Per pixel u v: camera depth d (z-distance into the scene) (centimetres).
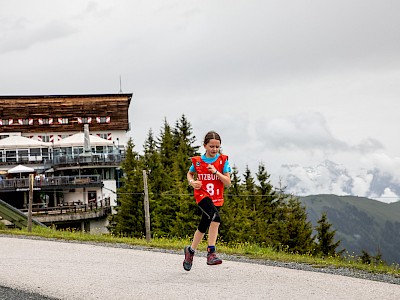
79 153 7238
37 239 1488
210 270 850
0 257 1048
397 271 885
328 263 977
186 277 789
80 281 777
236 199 5031
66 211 5469
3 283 784
